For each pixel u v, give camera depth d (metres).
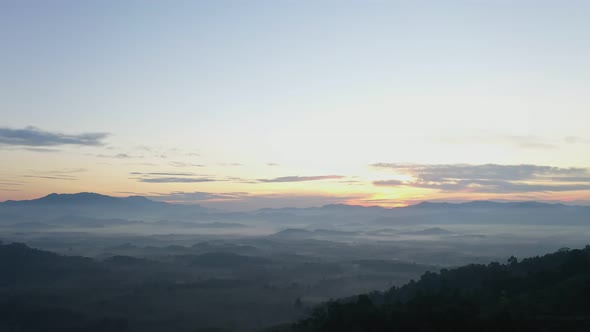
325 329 47.94
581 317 42.84
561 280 56.38
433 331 43.12
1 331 89.00
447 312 44.66
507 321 41.81
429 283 76.31
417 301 50.03
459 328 42.91
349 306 49.66
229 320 95.56
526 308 46.19
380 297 82.88
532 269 69.81
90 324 92.88
